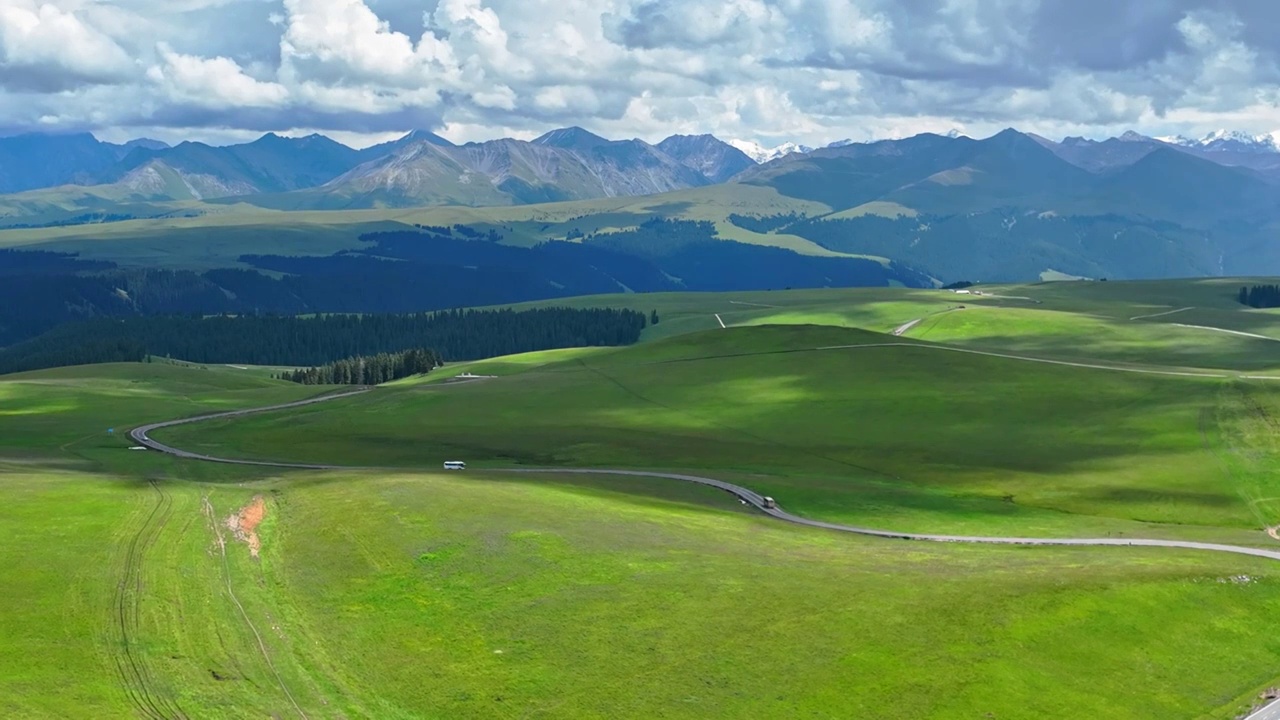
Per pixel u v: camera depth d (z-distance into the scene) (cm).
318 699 6569
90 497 10444
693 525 10594
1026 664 7369
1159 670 7606
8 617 7200
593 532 9762
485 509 10319
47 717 5975
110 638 7038
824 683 6994
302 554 8962
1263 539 11712
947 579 8769
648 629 7631
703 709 6650
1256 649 8112
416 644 7356
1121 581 8750
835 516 12188
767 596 8244
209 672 6744
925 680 7069
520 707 6600
